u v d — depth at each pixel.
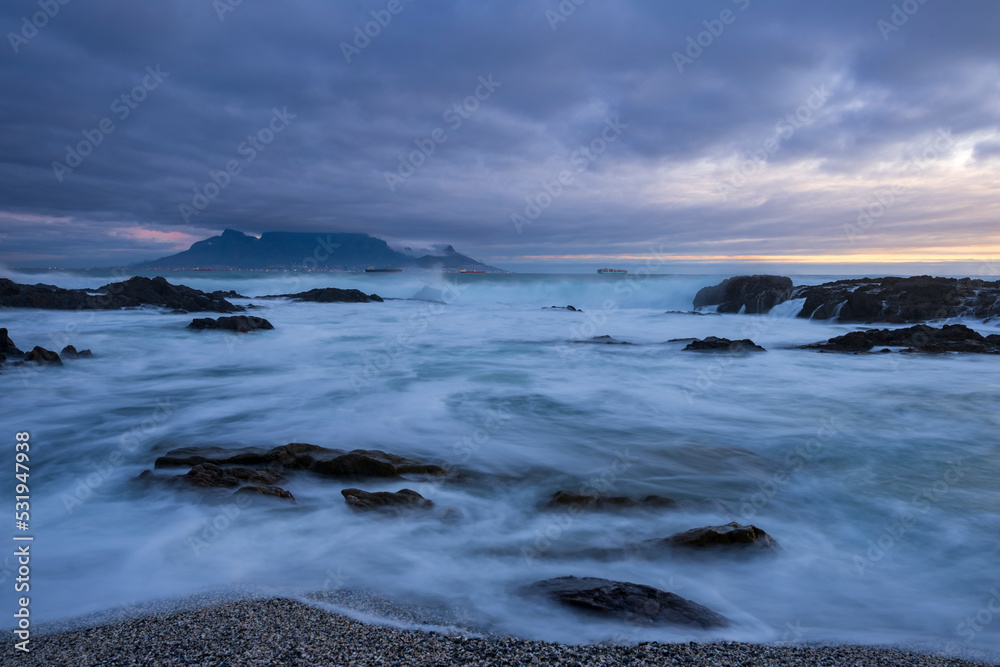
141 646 3.85
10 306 27.47
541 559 5.66
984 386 14.57
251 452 8.61
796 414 12.04
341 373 16.70
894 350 19.94
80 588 4.88
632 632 4.14
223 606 4.53
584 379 15.90
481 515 6.86
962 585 5.22
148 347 20.42
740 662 3.79
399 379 15.84
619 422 11.41
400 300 48.81
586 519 6.72
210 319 24.48
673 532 6.40
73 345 19.28
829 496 7.55
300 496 7.28
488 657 3.74
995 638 4.28
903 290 28.66
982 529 6.52
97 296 29.91
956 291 27.67
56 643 3.90
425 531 6.29
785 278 36.66
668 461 9.03
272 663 3.61
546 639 4.04
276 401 13.06
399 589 4.94
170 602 4.61
